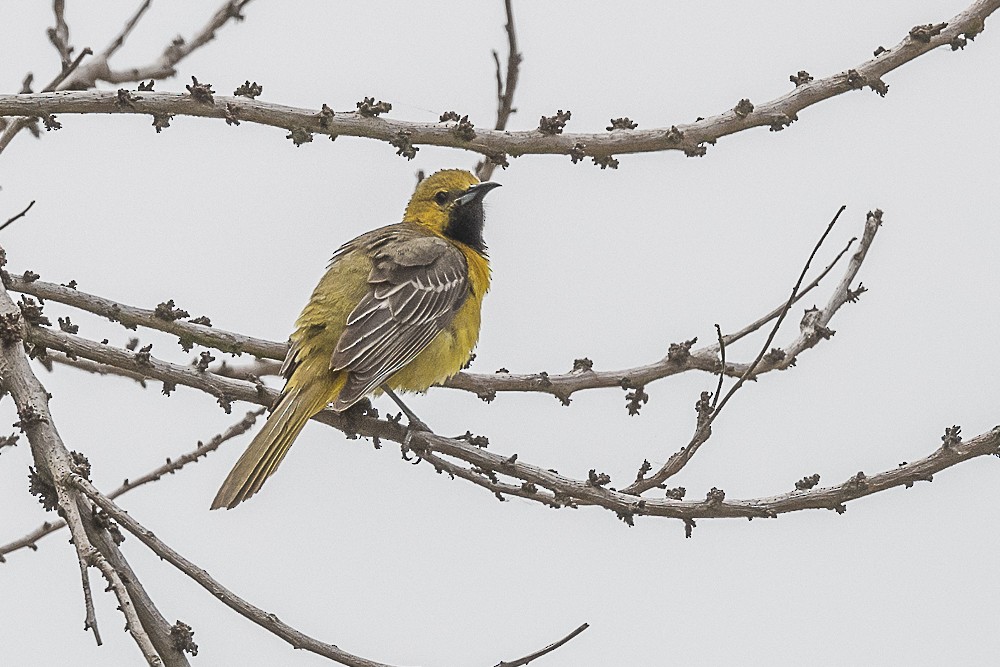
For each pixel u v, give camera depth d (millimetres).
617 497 9992
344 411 11758
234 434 12555
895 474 9703
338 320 11914
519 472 10555
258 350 11602
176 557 8164
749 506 9773
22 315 9758
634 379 12602
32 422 8805
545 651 8523
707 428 10805
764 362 12609
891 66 11531
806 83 11648
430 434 11344
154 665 7176
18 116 11594
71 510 8055
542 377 12562
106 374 12797
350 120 11336
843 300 12750
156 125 11180
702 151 11648
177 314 11328
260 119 11242
